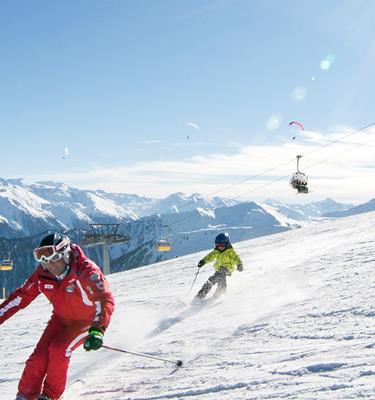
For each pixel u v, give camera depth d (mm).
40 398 3658
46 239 3758
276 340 4672
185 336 5824
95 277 3863
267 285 9484
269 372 3516
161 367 4586
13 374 5547
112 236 47188
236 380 3494
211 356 4578
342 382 2936
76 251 3949
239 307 7402
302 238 24109
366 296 5895
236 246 26562
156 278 17938
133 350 5609
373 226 22328
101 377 4617
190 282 14594
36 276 4039
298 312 5805
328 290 7129
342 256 12141
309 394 2850
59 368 3734
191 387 3623
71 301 3898
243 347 4660
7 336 8812
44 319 10641
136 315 8953
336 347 3877
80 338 3893
